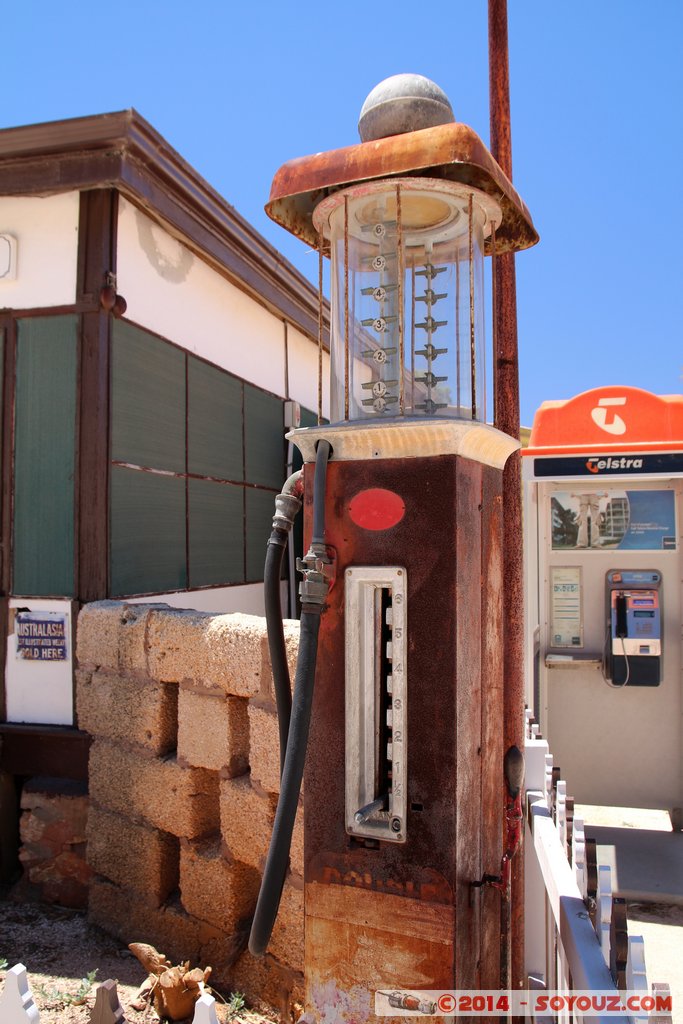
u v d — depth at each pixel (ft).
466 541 7.08
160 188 16.92
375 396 7.72
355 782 7.16
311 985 7.34
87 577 15.71
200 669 12.23
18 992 7.46
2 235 16.38
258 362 24.94
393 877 6.98
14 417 16.31
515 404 10.51
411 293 7.93
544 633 19.79
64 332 16.06
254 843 11.28
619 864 16.98
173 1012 10.65
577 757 19.61
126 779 13.37
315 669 7.07
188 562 19.81
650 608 18.85
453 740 6.78
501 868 8.14
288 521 7.40
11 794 15.71
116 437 16.33
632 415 18.45
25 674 15.96
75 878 14.55
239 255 21.49
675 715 19.10
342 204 7.73
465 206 7.75
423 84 7.63
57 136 15.30
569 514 19.79
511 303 10.52
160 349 18.35
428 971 6.83
